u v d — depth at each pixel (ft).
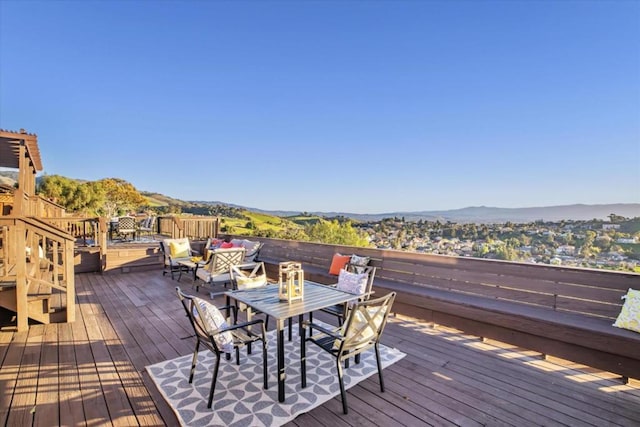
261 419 6.73
